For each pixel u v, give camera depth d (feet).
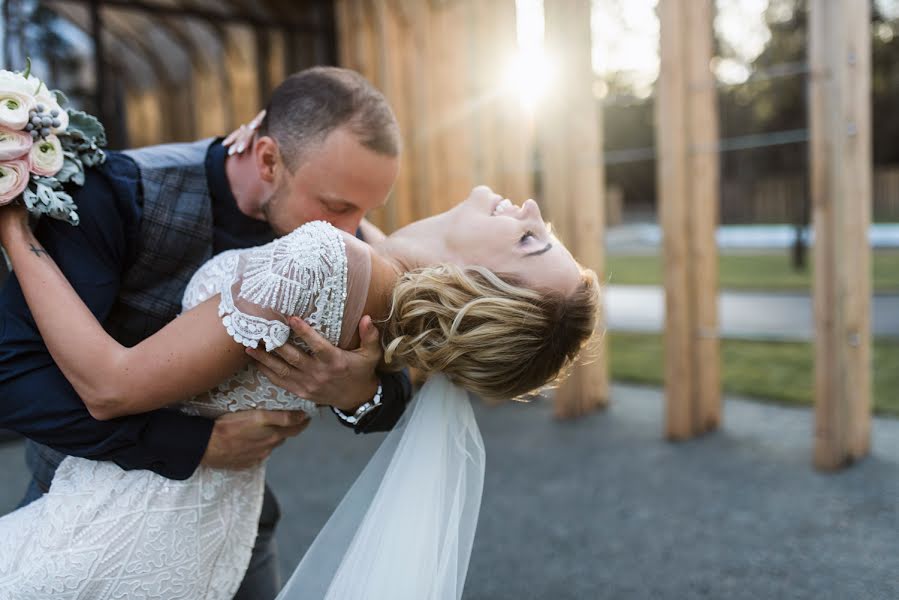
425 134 17.24
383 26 17.15
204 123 18.75
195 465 4.17
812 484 11.07
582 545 9.55
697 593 8.30
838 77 10.88
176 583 4.20
